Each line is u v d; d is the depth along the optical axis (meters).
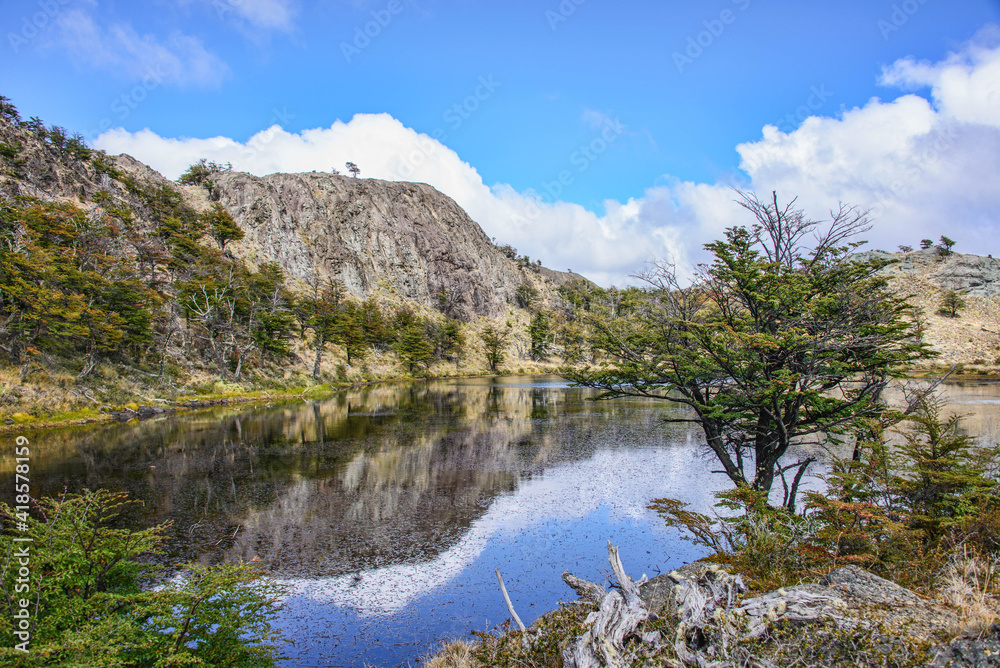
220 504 16.12
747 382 12.76
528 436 28.67
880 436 10.71
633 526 14.43
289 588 10.77
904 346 11.37
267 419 35.09
